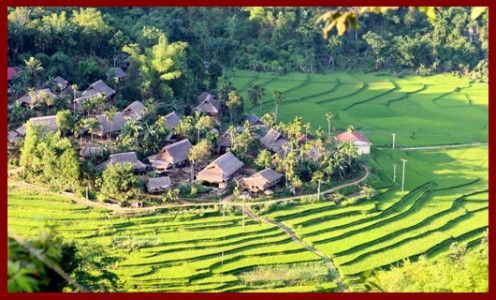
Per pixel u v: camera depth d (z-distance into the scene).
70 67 185.25
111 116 160.00
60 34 191.75
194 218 137.00
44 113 164.75
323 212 143.50
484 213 152.75
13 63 185.00
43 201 138.75
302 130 179.12
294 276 121.44
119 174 138.38
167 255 124.94
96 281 97.88
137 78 188.38
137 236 130.38
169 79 185.38
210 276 119.94
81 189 141.12
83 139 159.00
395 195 155.38
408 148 191.88
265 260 125.88
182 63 193.75
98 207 137.62
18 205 137.38
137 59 189.00
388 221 144.12
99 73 186.38
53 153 142.00
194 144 161.62
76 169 139.25
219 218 137.50
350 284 119.69
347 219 142.50
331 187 151.75
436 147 193.88
